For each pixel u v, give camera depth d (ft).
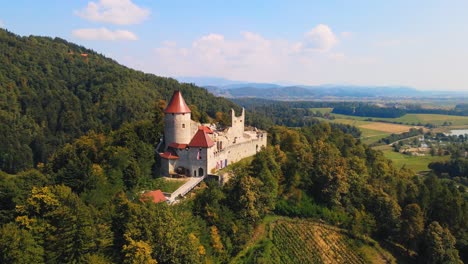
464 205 416.26
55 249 236.02
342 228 399.65
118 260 244.22
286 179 428.56
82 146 450.71
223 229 319.27
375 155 615.57
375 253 376.89
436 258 356.79
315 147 501.56
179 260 255.91
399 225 393.91
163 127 459.73
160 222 261.65
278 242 358.43
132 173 348.79
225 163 431.84
